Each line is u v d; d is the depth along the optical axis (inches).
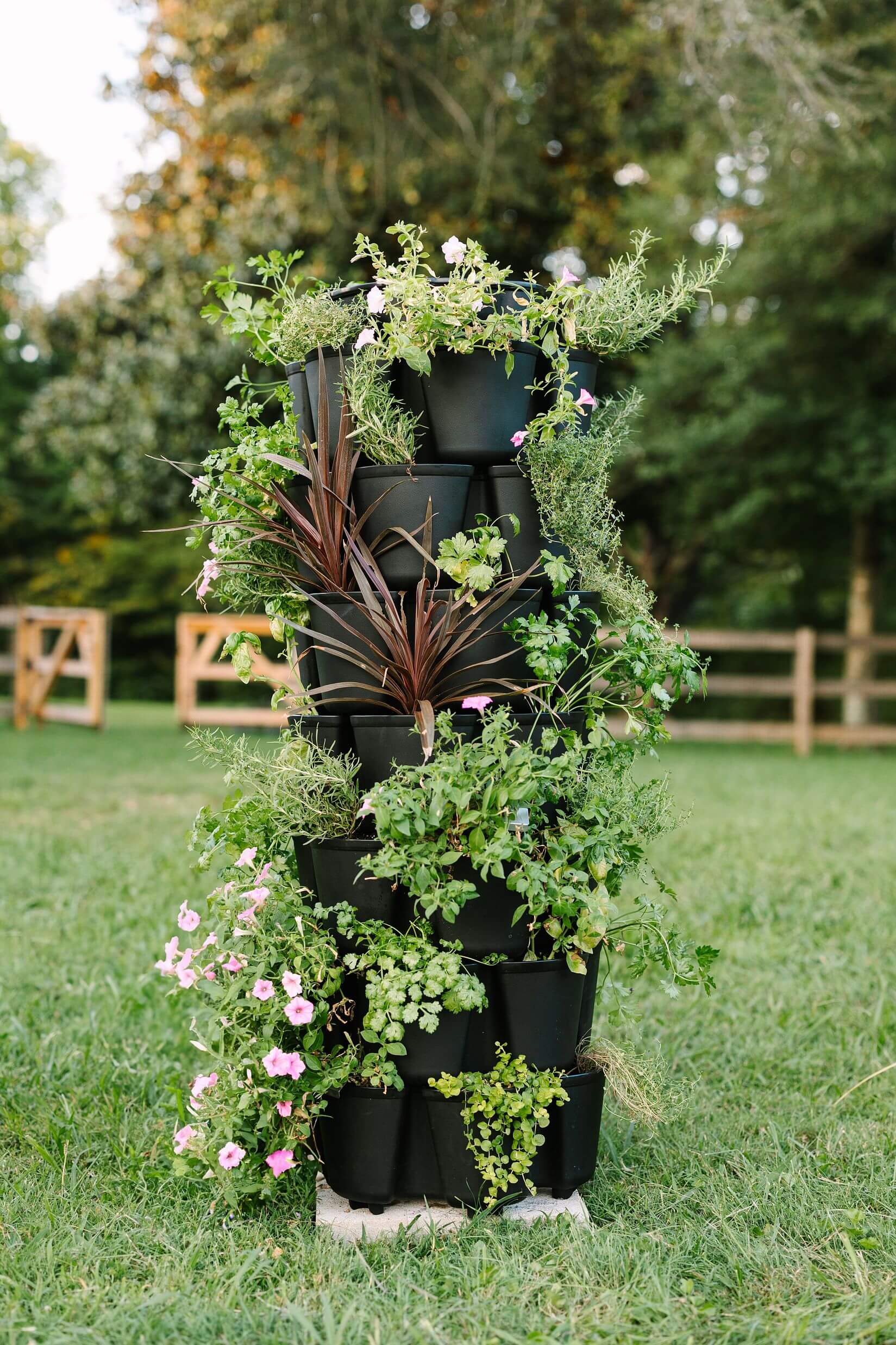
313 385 88.9
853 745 556.1
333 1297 72.9
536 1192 88.7
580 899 81.0
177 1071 114.1
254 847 92.0
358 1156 84.1
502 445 87.2
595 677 90.8
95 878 198.4
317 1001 84.1
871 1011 133.5
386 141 398.9
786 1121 104.9
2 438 925.8
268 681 94.7
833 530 613.3
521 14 372.2
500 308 87.4
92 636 506.3
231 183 452.4
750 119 367.9
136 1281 75.8
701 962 89.5
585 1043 90.9
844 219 464.1
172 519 597.6
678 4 331.0
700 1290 75.3
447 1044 82.4
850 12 408.2
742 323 557.9
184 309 490.9
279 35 390.3
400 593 87.6
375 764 85.1
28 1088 110.0
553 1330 69.9
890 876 206.7
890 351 518.3
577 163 484.4
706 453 547.8
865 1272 76.3
